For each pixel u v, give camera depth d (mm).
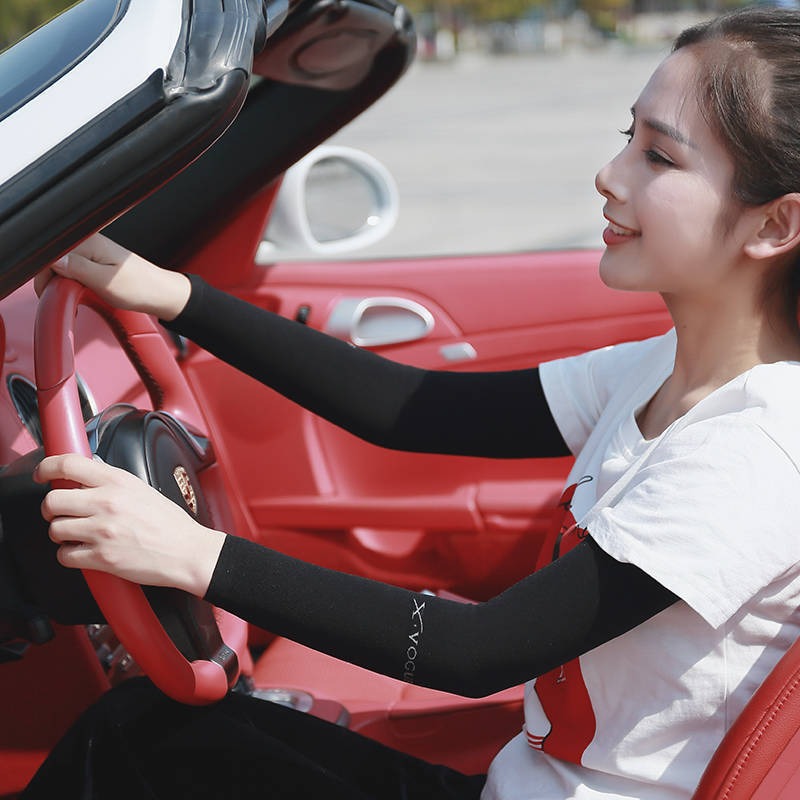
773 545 935
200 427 1289
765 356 1047
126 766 1104
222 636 1154
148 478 1035
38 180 876
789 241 983
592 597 953
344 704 1682
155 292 1232
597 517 983
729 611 929
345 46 1611
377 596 962
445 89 23250
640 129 1028
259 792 1114
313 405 1332
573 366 1319
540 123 14195
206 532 957
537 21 53406
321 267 2146
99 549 920
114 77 909
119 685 1172
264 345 1290
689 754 1013
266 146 1768
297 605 948
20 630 1044
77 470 923
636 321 2189
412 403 1331
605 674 1034
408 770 1229
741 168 975
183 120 912
